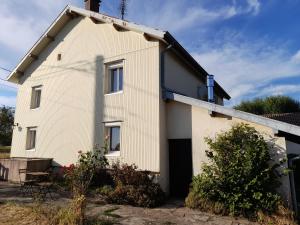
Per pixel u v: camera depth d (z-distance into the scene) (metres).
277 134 7.80
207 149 9.08
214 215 7.27
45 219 5.96
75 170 8.93
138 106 10.35
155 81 10.03
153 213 7.35
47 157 13.11
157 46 10.20
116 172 9.41
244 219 6.95
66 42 13.54
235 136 8.08
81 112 12.23
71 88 12.86
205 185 7.79
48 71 14.09
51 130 13.27
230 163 7.67
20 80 15.53
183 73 12.16
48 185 9.27
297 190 8.84
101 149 11.12
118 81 11.54
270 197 7.02
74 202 6.09
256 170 7.34
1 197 8.74
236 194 7.29
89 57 12.42
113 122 11.05
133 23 10.50
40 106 14.05
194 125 9.52
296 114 15.41
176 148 10.03
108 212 7.24
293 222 6.52
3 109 30.75
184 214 7.28
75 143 12.12
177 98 9.70
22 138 14.60
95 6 14.13
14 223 5.85
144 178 8.98
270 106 27.80
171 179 9.97
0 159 13.12
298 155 8.41
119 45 11.38
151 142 9.74
